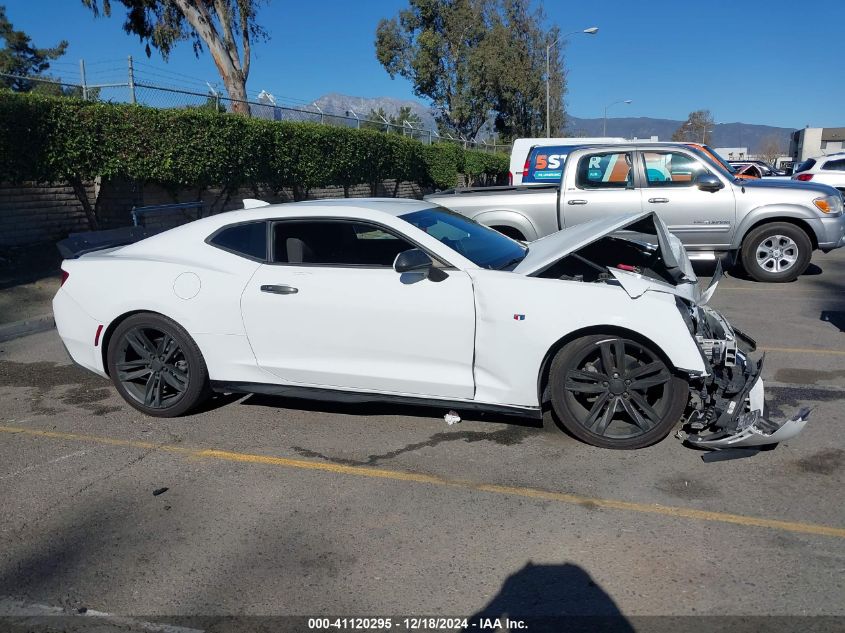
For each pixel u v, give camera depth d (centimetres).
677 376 438
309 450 476
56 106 1127
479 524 376
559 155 1343
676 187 972
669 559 338
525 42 4738
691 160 974
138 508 403
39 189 1315
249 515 392
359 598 317
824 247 980
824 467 428
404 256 447
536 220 990
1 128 1044
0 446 496
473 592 319
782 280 998
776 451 452
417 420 522
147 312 520
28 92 1227
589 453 455
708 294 511
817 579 319
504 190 1010
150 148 1281
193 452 478
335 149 1867
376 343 474
